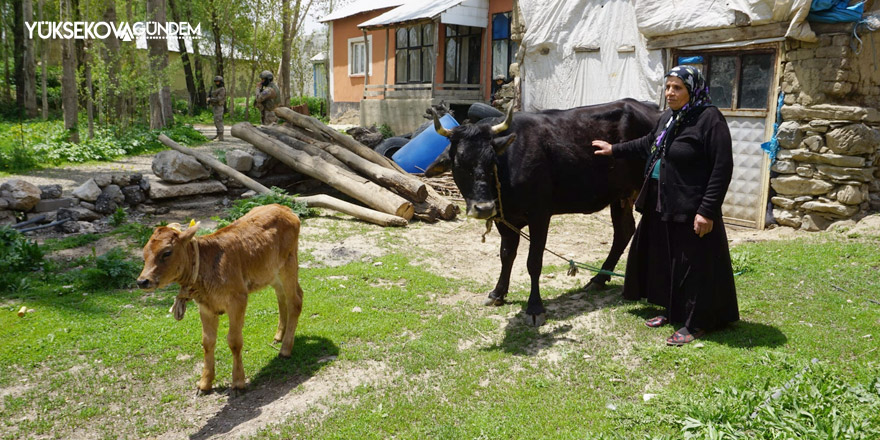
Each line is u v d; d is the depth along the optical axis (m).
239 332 4.61
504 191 5.55
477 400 4.42
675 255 5.14
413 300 6.45
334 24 27.28
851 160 8.41
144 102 23.02
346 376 4.88
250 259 4.70
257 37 33.16
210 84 41.78
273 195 10.22
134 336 5.54
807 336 5.12
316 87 42.31
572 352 5.08
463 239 9.26
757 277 6.74
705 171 4.89
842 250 7.55
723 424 3.73
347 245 8.66
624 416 4.05
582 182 5.92
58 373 4.95
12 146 15.10
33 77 28.62
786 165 9.06
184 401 4.57
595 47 11.59
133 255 8.05
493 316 6.02
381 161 11.60
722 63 9.94
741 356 4.73
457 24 19.45
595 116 6.07
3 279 6.76
